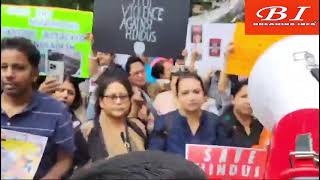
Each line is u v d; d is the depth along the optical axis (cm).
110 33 174
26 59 174
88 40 175
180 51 175
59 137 181
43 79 178
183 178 45
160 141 182
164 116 181
